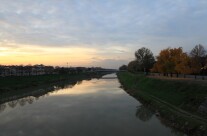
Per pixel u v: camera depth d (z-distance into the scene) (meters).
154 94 54.56
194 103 35.53
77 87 89.88
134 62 154.00
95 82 119.88
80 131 29.12
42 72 196.62
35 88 85.44
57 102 52.47
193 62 69.81
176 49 79.50
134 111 41.00
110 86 91.50
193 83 44.62
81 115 38.12
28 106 48.19
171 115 33.94
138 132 28.50
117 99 55.28
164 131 28.88
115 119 35.19
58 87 91.31
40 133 28.67
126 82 102.00
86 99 55.91
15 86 81.88
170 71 77.25
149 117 36.25
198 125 27.08
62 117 36.97
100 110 42.03
